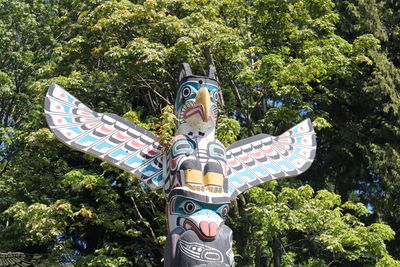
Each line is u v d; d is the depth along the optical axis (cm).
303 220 1580
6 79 2186
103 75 1966
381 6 2198
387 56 2197
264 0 1834
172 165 1152
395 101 1991
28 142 1814
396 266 1531
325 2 1898
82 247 2138
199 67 1903
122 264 1777
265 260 2167
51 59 2139
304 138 1394
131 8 1864
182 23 1783
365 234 1567
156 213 1777
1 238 1850
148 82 1983
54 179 1877
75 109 1203
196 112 1194
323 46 1864
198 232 1061
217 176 1130
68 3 2448
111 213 1736
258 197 1594
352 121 2156
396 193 2006
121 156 1179
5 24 2308
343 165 2142
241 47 1833
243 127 2248
